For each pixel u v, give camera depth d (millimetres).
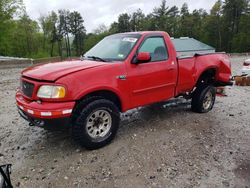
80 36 91375
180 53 5938
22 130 5246
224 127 5441
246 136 4996
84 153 4223
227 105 7199
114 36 5512
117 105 4668
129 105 4688
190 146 4516
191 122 5688
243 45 68688
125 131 5125
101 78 4152
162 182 3486
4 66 22188
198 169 3795
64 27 86375
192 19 80125
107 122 4406
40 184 3449
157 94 5148
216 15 74562
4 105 7250
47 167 3834
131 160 4023
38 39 74062
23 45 68500
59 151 4305
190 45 7621
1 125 5555
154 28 83562
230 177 3609
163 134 5004
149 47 4945
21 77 4391
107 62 4508
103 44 5426
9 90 9648
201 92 6125
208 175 3650
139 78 4699
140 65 4719
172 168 3814
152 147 4449
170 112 6371
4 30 45812
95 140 4262
